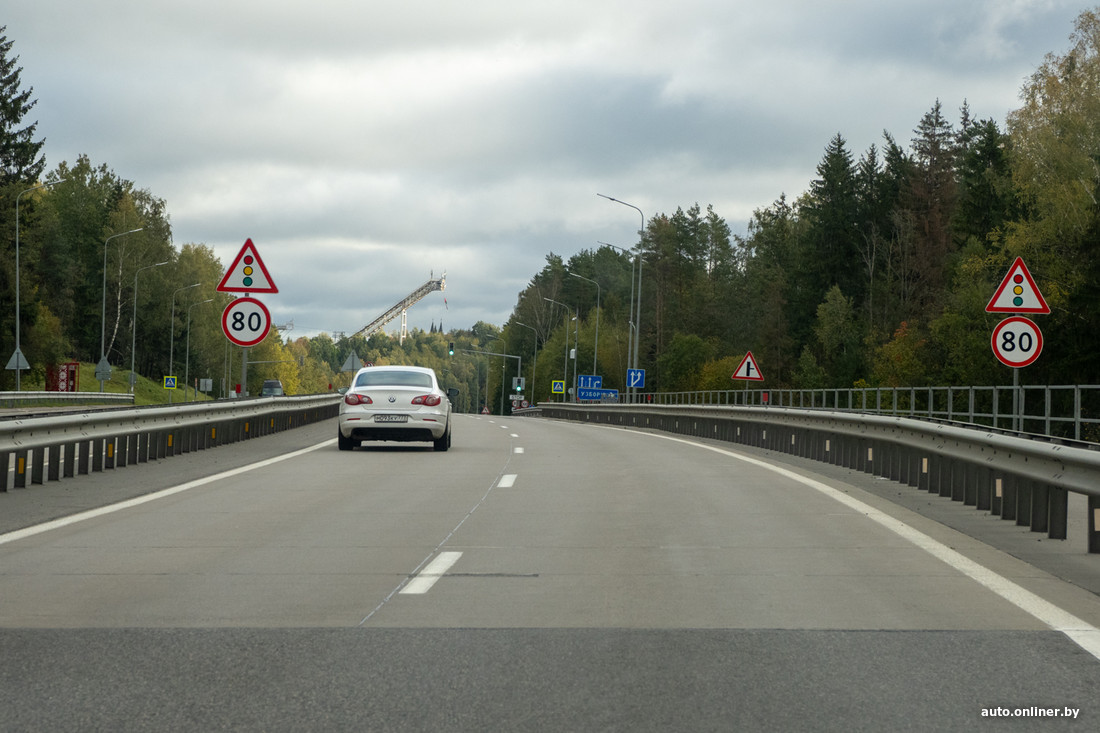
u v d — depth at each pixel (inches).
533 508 503.8
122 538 408.8
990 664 230.8
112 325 4532.5
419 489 585.3
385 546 391.9
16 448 535.2
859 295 3789.4
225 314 778.2
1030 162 2247.8
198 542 399.9
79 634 257.9
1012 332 700.0
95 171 4783.5
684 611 283.6
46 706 201.9
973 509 508.4
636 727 189.3
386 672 224.4
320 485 602.5
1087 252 2036.2
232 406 901.2
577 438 1167.0
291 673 223.8
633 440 1135.0
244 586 317.1
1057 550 386.0
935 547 391.5
